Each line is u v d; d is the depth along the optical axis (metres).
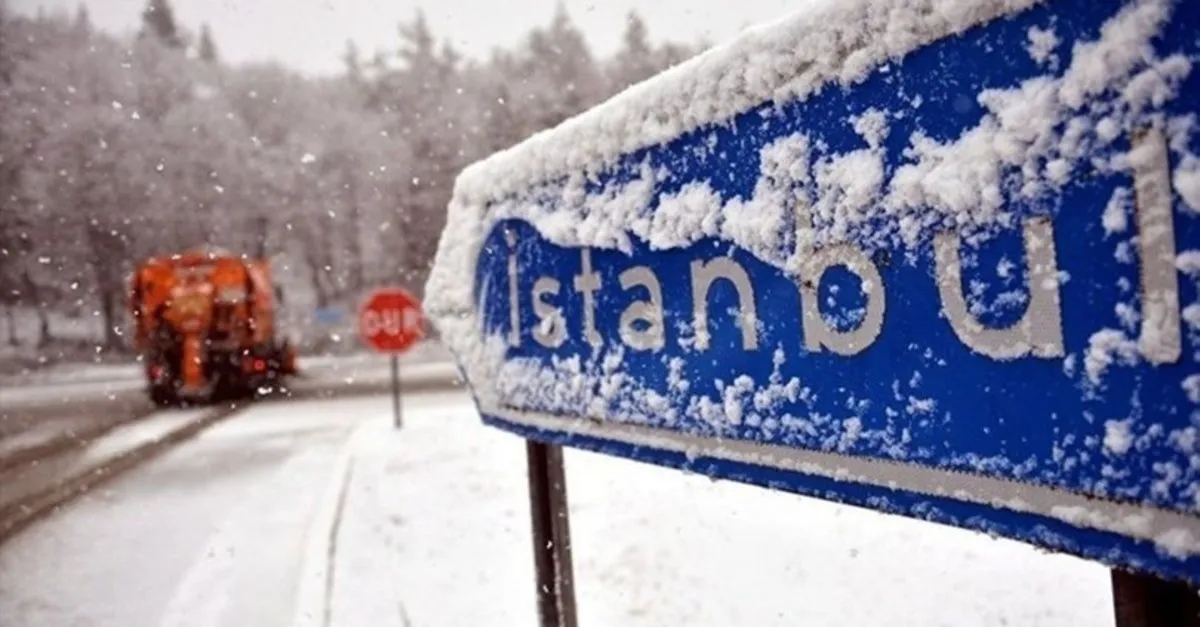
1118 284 0.69
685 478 5.95
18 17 56.31
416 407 13.93
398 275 57.03
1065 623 3.09
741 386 1.16
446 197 56.94
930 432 0.87
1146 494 0.67
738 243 1.15
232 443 10.62
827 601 3.48
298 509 6.48
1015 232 0.77
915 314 0.88
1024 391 0.77
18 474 9.26
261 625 4.02
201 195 56.31
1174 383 0.65
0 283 47.75
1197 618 0.77
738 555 4.14
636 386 1.40
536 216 1.71
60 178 51.00
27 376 31.34
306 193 57.62
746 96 1.12
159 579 5.10
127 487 7.98
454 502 6.02
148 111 60.66
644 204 1.36
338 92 67.88
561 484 2.00
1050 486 0.75
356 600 4.11
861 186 0.94
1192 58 0.63
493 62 63.84
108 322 46.59
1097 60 0.69
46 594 4.88
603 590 3.85
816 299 1.02
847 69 0.95
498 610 3.82
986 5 0.78
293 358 21.78
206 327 16.72
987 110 0.79
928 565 3.77
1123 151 0.68
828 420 1.01
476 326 2.00
